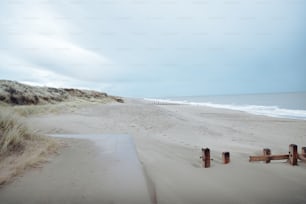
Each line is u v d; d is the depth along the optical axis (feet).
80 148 12.23
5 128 11.41
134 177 8.07
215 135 32.17
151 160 12.57
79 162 9.64
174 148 19.30
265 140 29.60
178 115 54.65
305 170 11.37
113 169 8.86
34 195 6.49
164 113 55.26
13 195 6.46
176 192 7.76
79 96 125.59
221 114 65.98
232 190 8.23
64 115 45.85
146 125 37.96
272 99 172.04
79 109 58.18
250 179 9.62
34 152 10.29
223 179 9.50
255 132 36.19
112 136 16.38
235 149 21.67
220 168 11.44
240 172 10.68
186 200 7.17
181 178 9.33
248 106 111.14
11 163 8.78
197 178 9.46
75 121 37.27
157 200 7.04
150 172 9.81
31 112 44.45
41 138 12.81
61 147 12.27
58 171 8.46
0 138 10.29
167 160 13.00
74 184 7.35
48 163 9.37
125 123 39.09
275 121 49.88
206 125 41.16
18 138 10.82
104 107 65.26
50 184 7.27
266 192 8.16
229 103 150.51
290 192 8.20
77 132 26.96
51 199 6.31
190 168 11.24
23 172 8.17
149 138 25.26
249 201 7.34
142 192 6.95
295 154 12.73
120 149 12.12
